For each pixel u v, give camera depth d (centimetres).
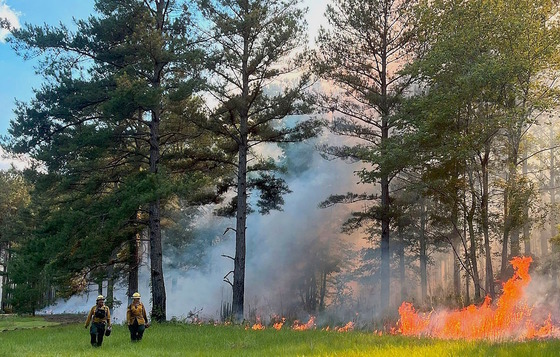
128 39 2264
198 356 1028
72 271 2273
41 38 2194
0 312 4703
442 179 2233
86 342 1480
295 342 1242
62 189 2375
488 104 2181
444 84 2117
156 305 2328
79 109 2305
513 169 2086
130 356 1085
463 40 1992
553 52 1978
